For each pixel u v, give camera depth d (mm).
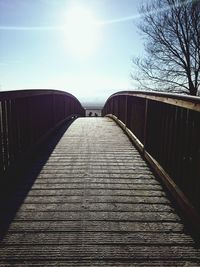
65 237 2398
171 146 3410
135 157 4949
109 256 2152
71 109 12719
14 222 2648
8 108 3645
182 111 2955
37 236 2412
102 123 10086
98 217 2750
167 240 2375
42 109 5840
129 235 2438
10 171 3637
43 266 2041
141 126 5348
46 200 3137
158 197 3258
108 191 3408
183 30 15719
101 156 4996
